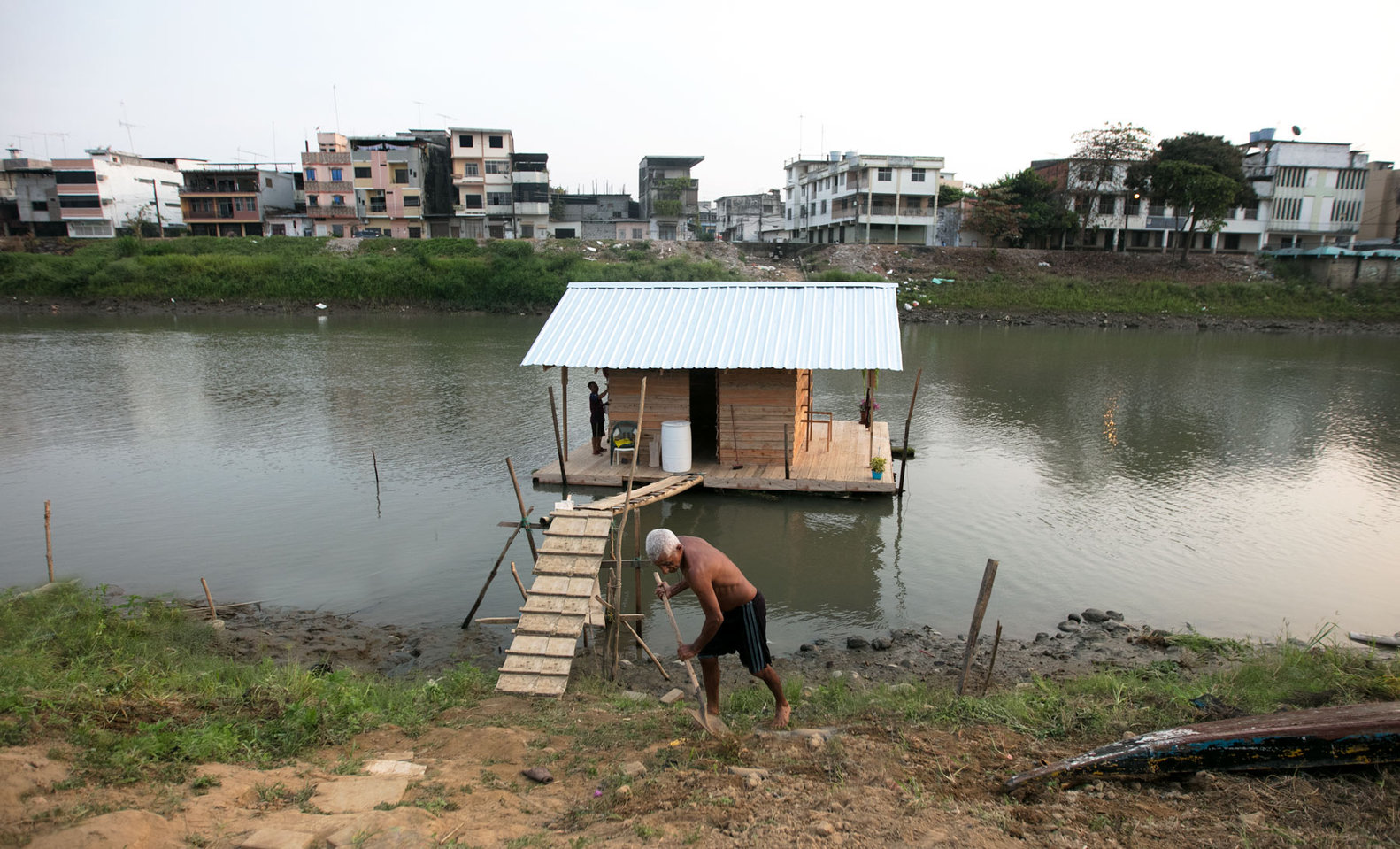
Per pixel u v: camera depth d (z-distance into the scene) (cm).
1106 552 1245
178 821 396
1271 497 1552
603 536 862
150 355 3409
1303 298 5500
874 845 393
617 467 1576
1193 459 1850
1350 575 1152
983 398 2666
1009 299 5575
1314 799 430
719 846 393
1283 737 457
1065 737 557
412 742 562
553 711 654
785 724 603
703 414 1903
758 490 1476
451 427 2086
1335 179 6512
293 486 1533
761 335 1571
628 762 523
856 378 3203
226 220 6894
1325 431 2180
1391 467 1802
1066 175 6394
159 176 7431
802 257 6425
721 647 591
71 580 1052
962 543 1280
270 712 579
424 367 3188
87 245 6175
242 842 380
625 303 1723
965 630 977
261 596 1044
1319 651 824
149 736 489
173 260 5650
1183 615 1020
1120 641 932
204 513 1371
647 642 934
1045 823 414
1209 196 5569
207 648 855
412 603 1027
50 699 520
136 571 1119
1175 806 432
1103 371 3312
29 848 351
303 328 4725
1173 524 1378
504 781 493
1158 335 4856
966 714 601
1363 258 5584
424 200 6769
